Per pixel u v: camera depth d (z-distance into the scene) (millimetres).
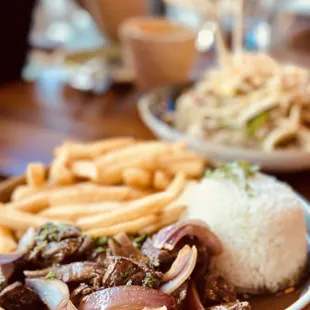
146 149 481
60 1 1451
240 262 398
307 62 874
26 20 897
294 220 402
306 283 400
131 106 701
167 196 409
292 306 343
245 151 509
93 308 318
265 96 601
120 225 391
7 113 657
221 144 561
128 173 451
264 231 397
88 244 365
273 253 397
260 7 912
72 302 330
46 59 1025
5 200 459
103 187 451
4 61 879
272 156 505
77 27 1344
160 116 639
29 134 606
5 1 839
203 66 863
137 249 365
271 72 628
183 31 762
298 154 504
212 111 602
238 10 674
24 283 356
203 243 373
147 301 318
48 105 688
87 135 610
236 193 413
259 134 573
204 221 391
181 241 365
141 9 866
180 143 499
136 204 405
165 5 1177
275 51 932
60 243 359
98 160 470
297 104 587
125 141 512
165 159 467
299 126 575
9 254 361
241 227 400
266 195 412
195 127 595
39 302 344
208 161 494
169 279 342
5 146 576
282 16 1076
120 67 822
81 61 832
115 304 316
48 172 481
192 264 344
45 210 433
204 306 358
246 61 641
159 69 739
